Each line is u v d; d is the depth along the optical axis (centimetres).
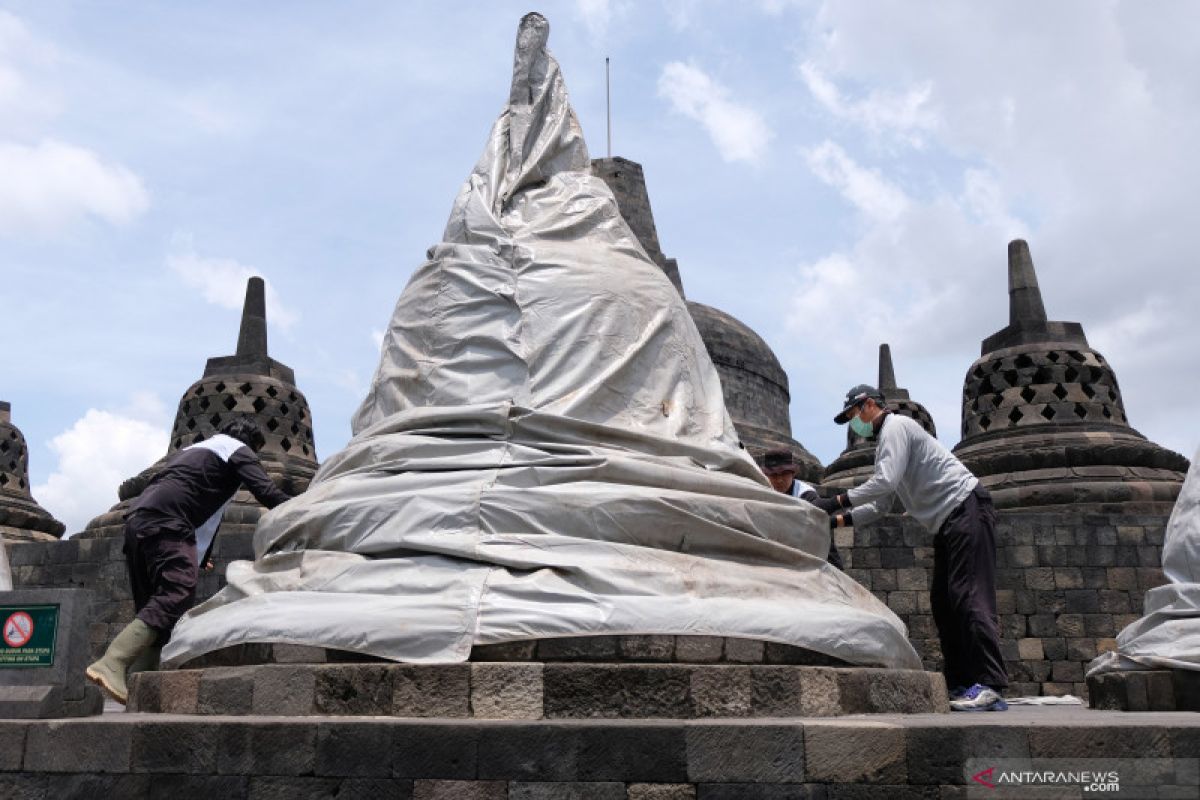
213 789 522
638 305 885
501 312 859
